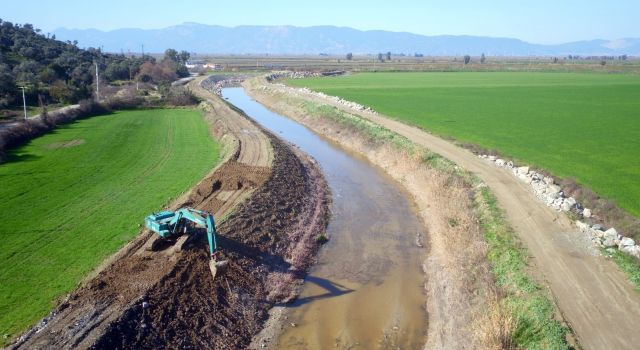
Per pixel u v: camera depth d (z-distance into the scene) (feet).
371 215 106.11
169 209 94.94
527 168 115.14
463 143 145.89
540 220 85.76
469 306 65.26
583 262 70.38
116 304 60.08
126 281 65.46
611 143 150.20
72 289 65.26
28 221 89.45
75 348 51.08
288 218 97.91
